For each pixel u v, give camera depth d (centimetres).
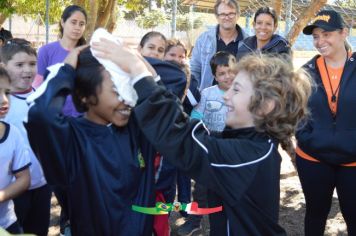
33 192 270
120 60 142
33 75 279
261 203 151
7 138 223
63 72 144
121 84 142
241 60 166
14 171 229
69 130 143
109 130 153
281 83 152
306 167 295
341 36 278
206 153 146
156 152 167
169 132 142
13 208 238
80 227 152
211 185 148
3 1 800
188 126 149
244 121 158
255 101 151
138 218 155
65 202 162
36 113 133
